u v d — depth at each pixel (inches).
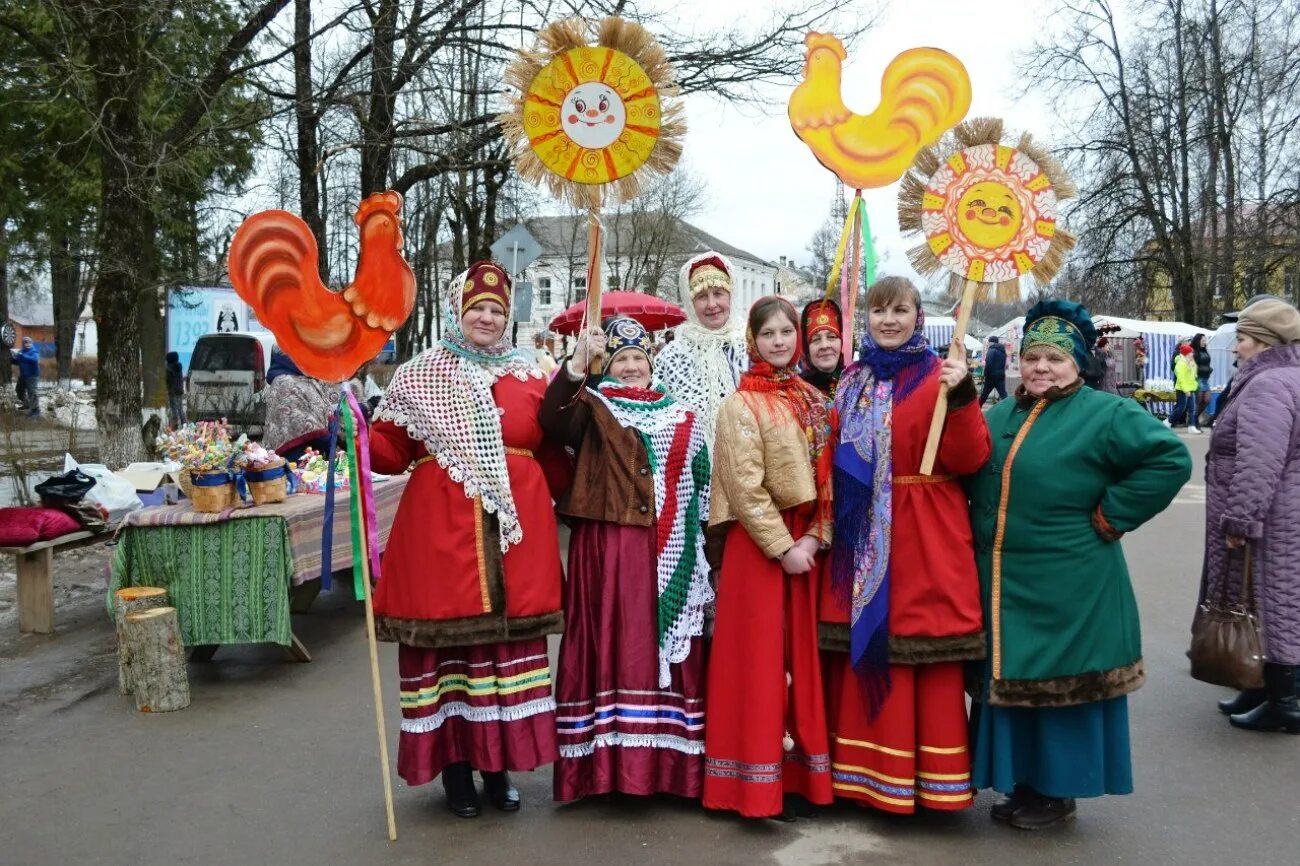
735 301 189.9
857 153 153.6
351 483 136.7
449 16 492.7
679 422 141.5
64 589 285.7
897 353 132.9
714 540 140.9
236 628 201.0
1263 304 175.8
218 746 170.1
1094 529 128.0
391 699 195.5
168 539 201.8
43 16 513.7
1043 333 132.3
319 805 145.7
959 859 126.3
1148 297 1179.9
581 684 138.3
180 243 756.6
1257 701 181.9
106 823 140.2
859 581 130.1
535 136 132.6
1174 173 1072.2
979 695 131.9
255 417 622.5
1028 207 131.7
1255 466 164.6
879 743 131.1
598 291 134.5
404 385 136.6
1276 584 168.4
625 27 130.8
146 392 899.4
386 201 137.3
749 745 131.3
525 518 136.6
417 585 133.6
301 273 136.3
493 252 452.8
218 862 128.3
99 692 199.6
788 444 130.2
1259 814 140.6
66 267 815.1
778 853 128.3
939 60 150.7
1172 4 1043.9
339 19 449.4
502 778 142.9
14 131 706.2
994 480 130.8
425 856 129.0
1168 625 241.3
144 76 399.5
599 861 126.6
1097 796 130.7
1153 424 125.4
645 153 132.2
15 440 432.5
